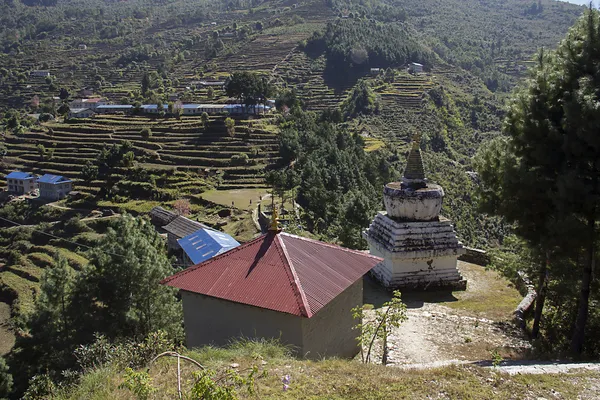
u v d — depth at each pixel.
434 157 106.38
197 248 48.16
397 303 17.06
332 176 73.75
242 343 14.90
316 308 14.32
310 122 105.75
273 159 95.88
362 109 135.75
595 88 17.64
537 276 21.97
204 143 104.38
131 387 10.79
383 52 173.50
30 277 61.56
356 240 36.47
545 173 19.50
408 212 26.89
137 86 180.25
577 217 18.61
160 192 86.62
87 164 96.62
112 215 81.38
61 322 30.41
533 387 12.52
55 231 77.38
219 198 81.31
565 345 20.97
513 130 20.70
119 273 28.36
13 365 31.44
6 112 151.75
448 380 12.69
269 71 175.12
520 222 20.50
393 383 12.41
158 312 28.55
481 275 30.06
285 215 63.28
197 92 152.38
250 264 16.09
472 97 152.75
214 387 9.75
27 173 98.62
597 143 17.48
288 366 13.02
